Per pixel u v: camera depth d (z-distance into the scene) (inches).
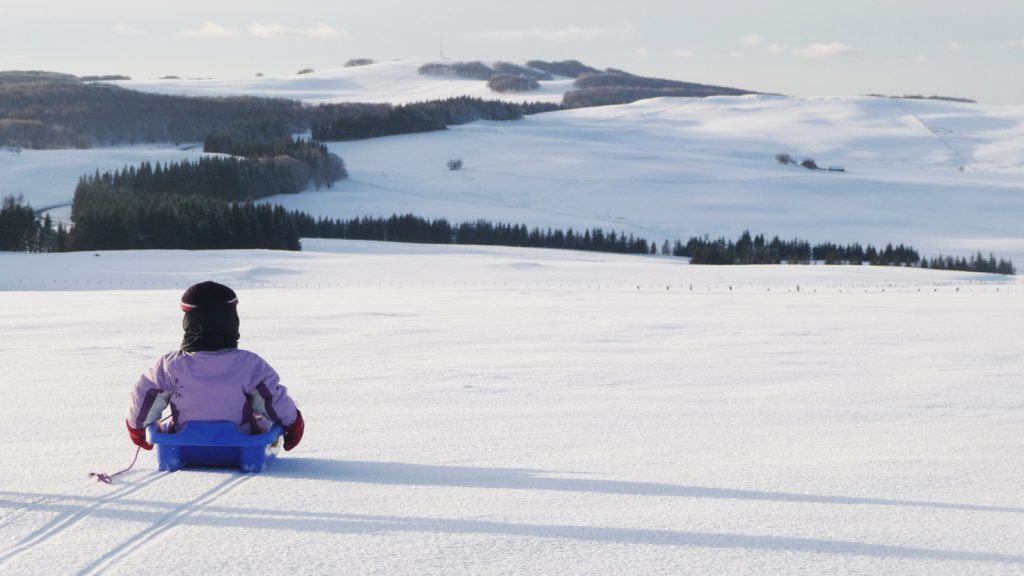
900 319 827.4
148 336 616.1
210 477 215.2
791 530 177.9
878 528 179.9
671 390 386.3
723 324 759.7
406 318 812.6
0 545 161.9
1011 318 842.8
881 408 342.3
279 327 699.4
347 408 333.4
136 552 159.3
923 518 187.6
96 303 1041.5
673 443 271.6
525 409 333.1
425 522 180.7
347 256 3255.4
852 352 544.7
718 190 7829.7
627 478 222.8
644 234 6441.9
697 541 170.1
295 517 183.2
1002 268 4940.9
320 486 209.3
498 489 209.6
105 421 296.0
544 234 6200.8
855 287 2130.9
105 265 2802.7
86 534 168.9
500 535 172.4
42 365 450.0
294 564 154.1
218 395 224.2
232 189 6683.1
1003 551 165.9
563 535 172.9
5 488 202.2
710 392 380.8
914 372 452.1
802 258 5457.7
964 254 5733.3
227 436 219.3
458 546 165.0
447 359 496.1
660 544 167.9
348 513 186.7
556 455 252.1
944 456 253.4
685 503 198.2
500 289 1728.6
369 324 735.7
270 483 211.2
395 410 329.4
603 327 721.0
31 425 288.4
